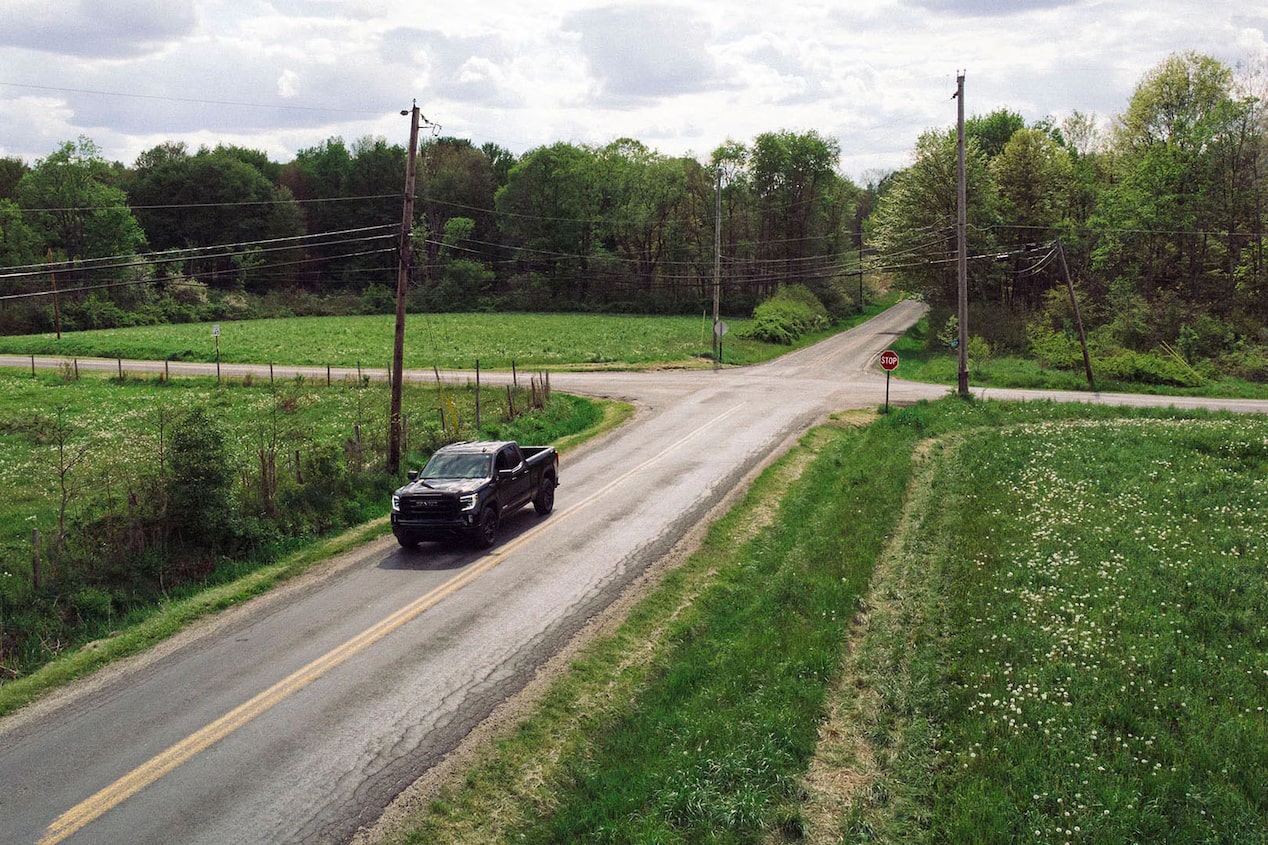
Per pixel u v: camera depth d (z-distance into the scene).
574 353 55.22
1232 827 7.52
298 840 8.16
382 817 8.55
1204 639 11.46
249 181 109.38
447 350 58.06
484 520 17.23
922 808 8.23
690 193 110.06
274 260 109.38
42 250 86.88
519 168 105.31
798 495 20.66
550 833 8.16
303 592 15.23
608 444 28.14
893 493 19.72
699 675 11.28
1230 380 44.75
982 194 63.19
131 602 14.66
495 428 29.05
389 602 14.51
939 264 64.94
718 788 8.51
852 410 33.41
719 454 25.80
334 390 40.53
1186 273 62.50
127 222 91.50
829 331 83.31
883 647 11.90
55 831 8.27
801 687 10.59
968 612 12.69
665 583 15.21
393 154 118.44
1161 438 24.80
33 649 12.84
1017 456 23.42
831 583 14.19
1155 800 7.92
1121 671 10.48
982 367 48.22
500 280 110.88
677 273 107.50
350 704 10.88
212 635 13.34
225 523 16.83
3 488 22.64
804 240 103.06
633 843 7.72
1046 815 7.73
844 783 8.83
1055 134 87.88
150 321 86.31
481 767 9.46
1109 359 45.97
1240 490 18.67
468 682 11.48
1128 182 61.31
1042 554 14.97
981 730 9.27
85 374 47.53
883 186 124.44
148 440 28.48
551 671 11.80
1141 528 16.23
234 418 33.75
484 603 14.37
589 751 9.77
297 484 19.92
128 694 11.36
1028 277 71.31
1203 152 59.75
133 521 15.89
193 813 8.57
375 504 20.78
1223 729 9.02
